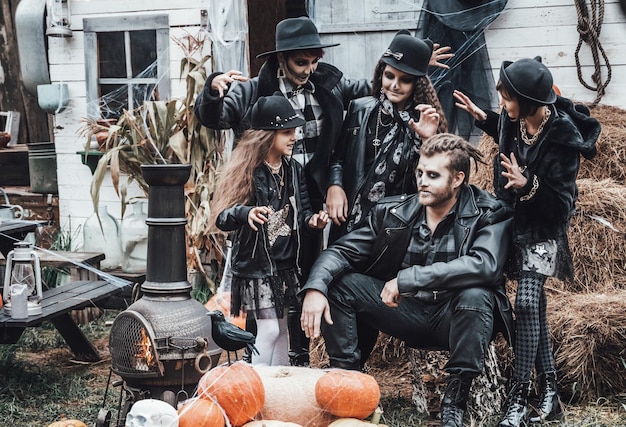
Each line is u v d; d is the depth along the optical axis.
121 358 3.77
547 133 3.76
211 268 6.64
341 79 4.40
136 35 7.01
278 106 3.90
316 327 3.75
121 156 6.54
